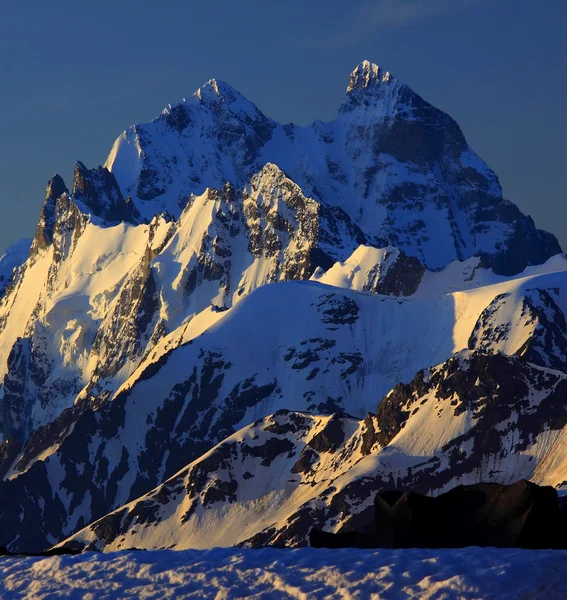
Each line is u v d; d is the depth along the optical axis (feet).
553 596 407.64
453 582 418.92
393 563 448.24
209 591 450.30
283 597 435.94
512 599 406.82
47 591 473.26
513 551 451.53
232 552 498.28
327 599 427.33
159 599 451.53
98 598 459.73
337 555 470.80
